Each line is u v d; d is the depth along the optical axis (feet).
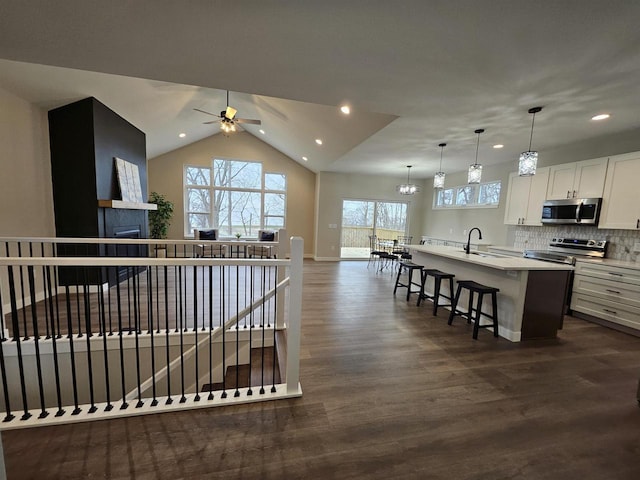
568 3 4.98
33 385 8.52
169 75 8.22
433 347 9.32
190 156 24.95
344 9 5.37
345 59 7.17
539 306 10.18
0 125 10.80
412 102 9.68
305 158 23.97
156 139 20.35
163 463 4.71
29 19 5.72
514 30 5.80
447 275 12.18
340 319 11.59
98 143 13.35
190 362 9.52
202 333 9.45
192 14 5.58
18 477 4.40
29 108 12.04
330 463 4.84
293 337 6.45
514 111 10.21
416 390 6.96
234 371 9.85
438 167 21.91
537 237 16.47
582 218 13.14
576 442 5.49
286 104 15.61
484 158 18.25
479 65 7.22
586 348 9.55
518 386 7.25
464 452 5.17
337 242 27.17
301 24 5.85
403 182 28.14
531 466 4.92
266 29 6.05
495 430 5.73
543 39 6.05
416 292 14.83
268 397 6.39
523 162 10.63
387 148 16.39
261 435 5.39
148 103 15.20
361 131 14.08
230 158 25.93
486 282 11.34
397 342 9.61
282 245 10.36
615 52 6.42
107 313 11.19
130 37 6.37
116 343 8.86
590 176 13.02
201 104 17.99
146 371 9.21
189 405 6.00
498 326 10.66
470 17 5.46
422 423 5.85
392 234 28.89
